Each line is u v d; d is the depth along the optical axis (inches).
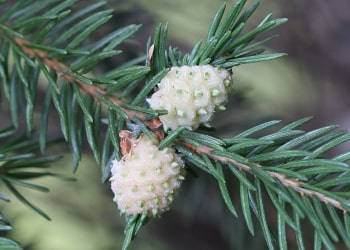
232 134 10.6
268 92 14.3
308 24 12.9
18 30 8.5
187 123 7.7
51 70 8.6
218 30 7.9
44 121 8.7
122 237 12.7
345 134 7.7
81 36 8.4
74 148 8.5
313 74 13.8
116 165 7.7
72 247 12.5
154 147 7.6
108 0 10.0
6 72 8.6
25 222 11.7
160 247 12.5
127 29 8.6
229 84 7.8
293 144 7.7
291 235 10.9
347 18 12.9
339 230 7.2
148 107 8.2
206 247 12.5
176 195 7.7
